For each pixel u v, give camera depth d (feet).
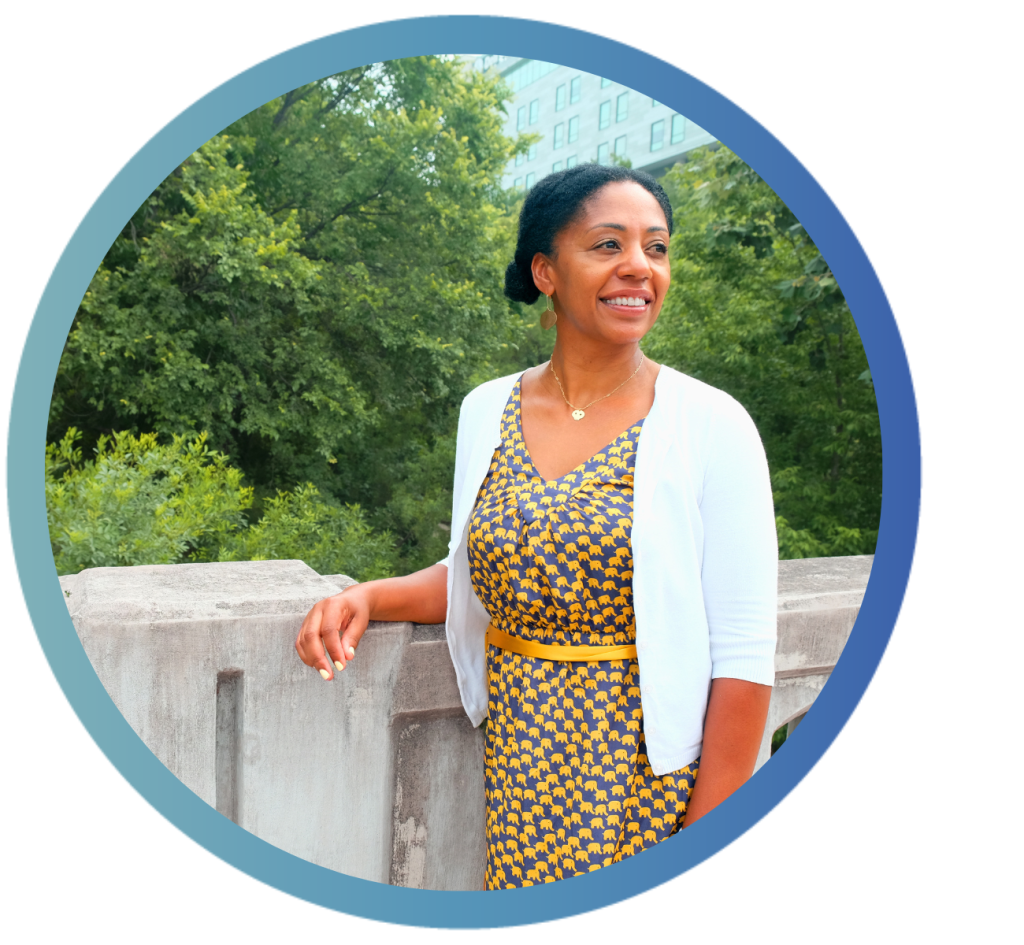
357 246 25.36
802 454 25.86
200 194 20.86
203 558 20.03
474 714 4.55
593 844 3.74
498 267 27.07
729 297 24.72
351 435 25.59
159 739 4.09
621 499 3.68
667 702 3.65
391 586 4.30
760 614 3.58
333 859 4.46
